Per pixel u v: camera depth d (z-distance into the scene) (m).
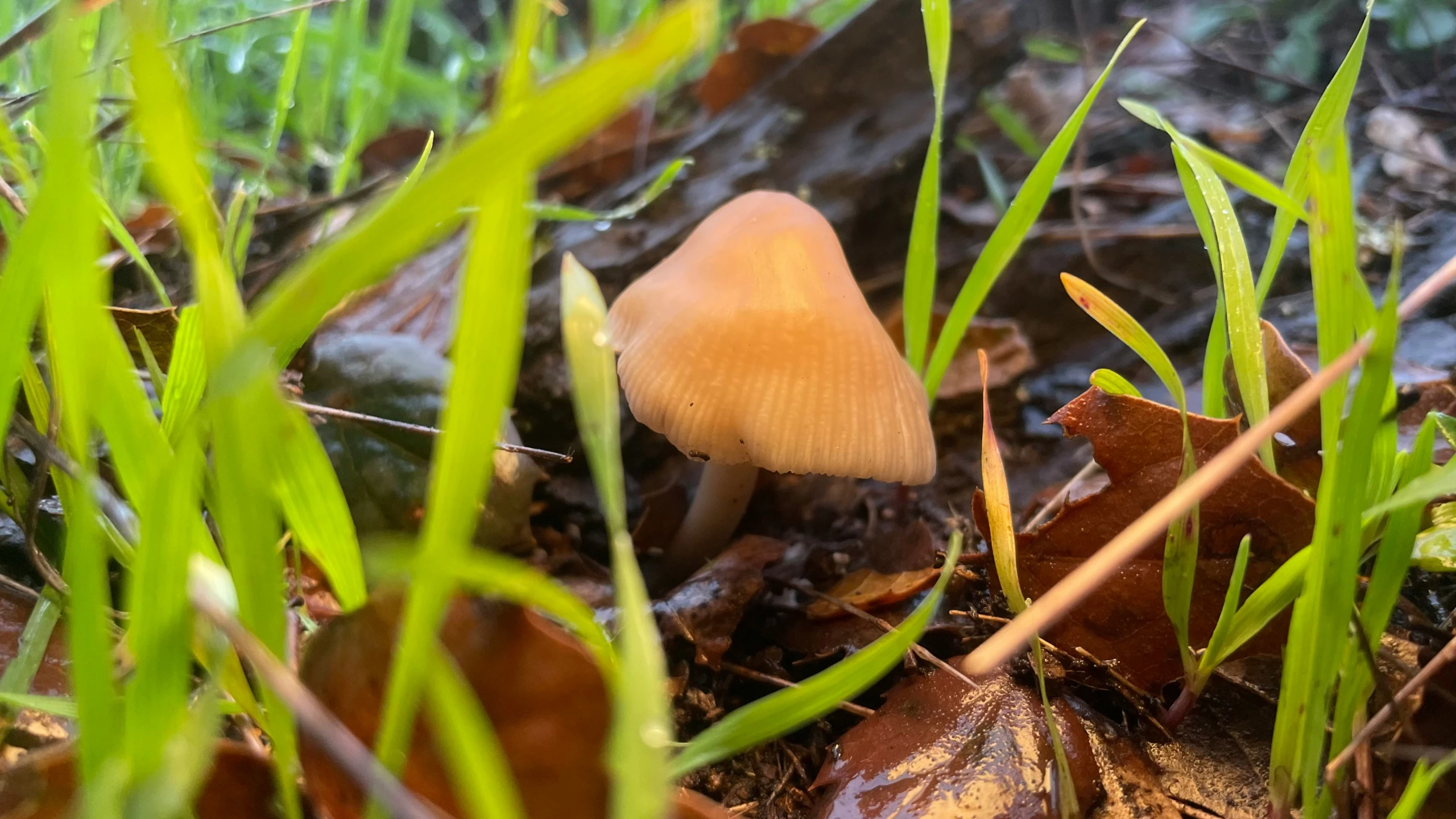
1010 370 0.12
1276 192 0.06
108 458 0.07
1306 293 0.12
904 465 0.08
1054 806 0.06
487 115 0.15
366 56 0.16
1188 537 0.06
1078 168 0.14
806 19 0.17
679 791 0.05
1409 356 0.10
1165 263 0.13
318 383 0.08
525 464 0.09
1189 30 0.19
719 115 0.14
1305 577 0.05
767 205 0.08
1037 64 0.20
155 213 0.11
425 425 0.08
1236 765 0.06
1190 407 0.11
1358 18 0.18
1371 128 0.15
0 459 0.06
